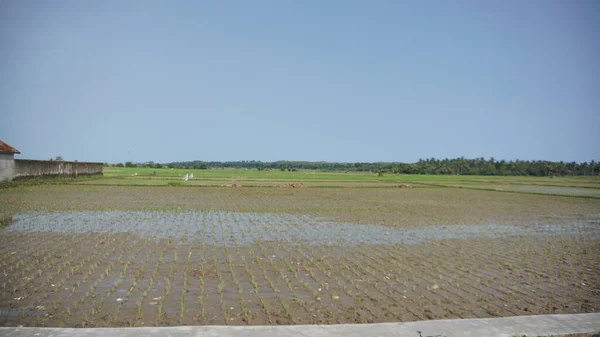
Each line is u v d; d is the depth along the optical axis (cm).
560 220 2750
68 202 3116
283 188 5553
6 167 4412
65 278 1135
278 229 2109
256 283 1120
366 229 2181
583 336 784
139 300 958
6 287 1048
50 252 1466
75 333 739
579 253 1656
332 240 1831
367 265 1370
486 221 2625
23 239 1706
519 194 5312
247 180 7556
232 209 2977
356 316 887
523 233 2177
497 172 19062
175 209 2877
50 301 945
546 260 1516
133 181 6175
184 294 1010
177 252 1498
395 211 3084
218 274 1202
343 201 3853
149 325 812
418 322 832
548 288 1145
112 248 1548
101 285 1075
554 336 782
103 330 754
